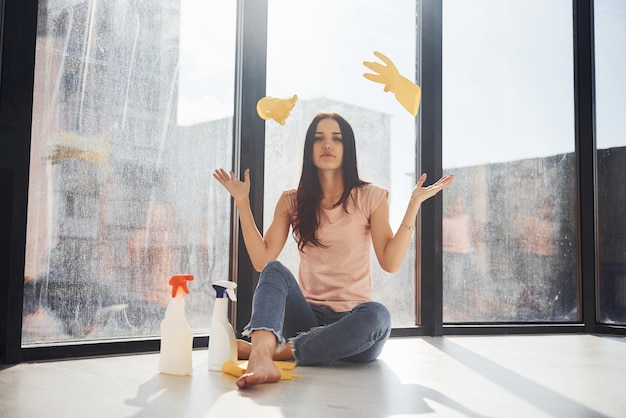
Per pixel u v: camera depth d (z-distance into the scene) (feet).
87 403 4.56
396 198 8.98
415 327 8.86
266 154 8.13
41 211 6.64
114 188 7.09
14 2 6.38
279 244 6.84
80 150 6.89
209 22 7.84
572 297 9.64
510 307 9.37
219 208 7.80
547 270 9.57
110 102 7.10
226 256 7.83
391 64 6.70
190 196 7.60
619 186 9.67
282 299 5.87
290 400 4.73
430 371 6.10
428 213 9.04
